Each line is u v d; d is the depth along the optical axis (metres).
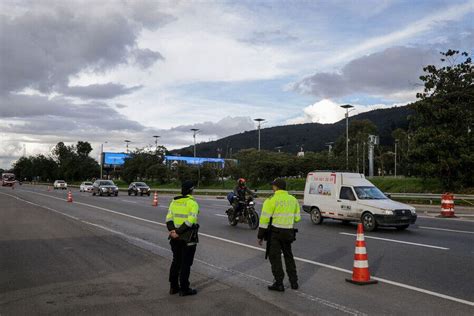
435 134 33.44
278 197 7.57
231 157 97.06
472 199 29.83
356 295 7.14
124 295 7.00
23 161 175.75
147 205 29.78
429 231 15.53
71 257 10.27
